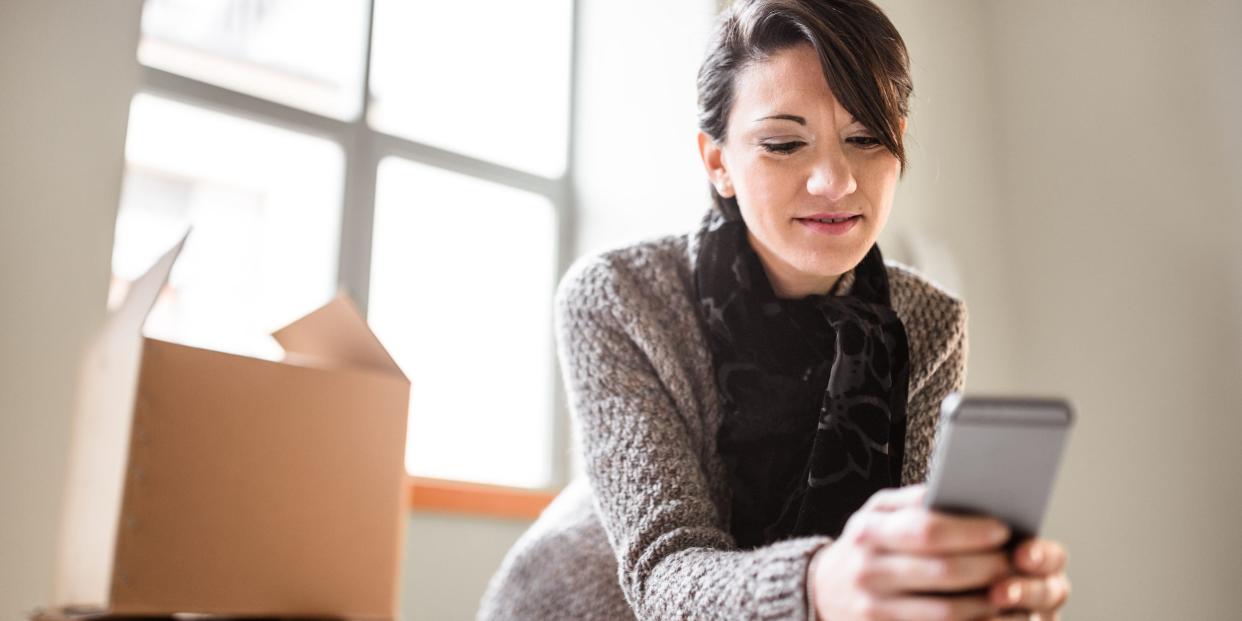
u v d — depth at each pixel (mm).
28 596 1569
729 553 833
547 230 2820
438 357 2562
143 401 701
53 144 1737
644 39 2814
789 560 701
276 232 2383
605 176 2814
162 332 2205
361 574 771
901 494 622
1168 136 2908
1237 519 2637
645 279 1149
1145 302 2877
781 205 1009
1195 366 2764
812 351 1092
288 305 2369
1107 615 2762
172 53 2316
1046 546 585
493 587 1310
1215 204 2795
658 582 873
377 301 2496
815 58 987
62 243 1715
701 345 1130
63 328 1688
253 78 2412
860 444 1042
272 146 2412
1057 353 3014
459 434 2559
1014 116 3232
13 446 1607
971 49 3268
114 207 1774
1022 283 3119
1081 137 3080
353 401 790
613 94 2852
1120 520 2801
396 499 799
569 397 1133
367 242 2479
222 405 731
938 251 2969
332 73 2531
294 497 750
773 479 1096
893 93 1003
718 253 1121
